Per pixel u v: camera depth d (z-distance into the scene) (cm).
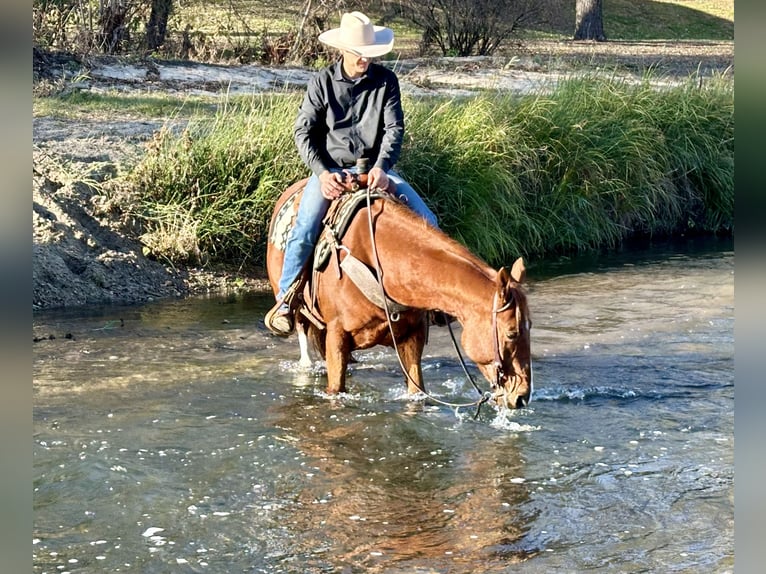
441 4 2359
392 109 653
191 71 1838
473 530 496
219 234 1125
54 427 632
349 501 529
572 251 1320
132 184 1139
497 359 538
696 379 736
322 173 642
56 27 1884
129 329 889
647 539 486
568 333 872
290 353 819
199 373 755
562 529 498
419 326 643
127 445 603
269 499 531
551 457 588
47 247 1020
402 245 594
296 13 2323
